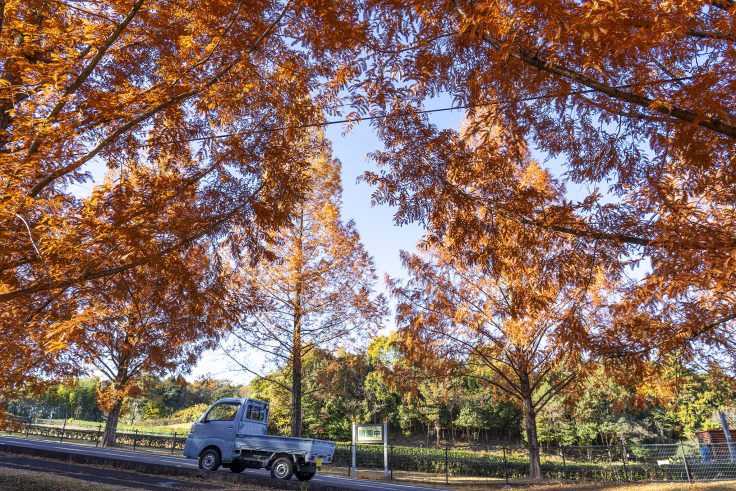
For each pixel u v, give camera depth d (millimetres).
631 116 4445
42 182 4320
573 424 44469
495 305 15133
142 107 4617
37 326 5168
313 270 17734
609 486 13141
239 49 4926
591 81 3709
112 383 19062
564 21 3064
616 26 3043
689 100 3469
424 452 32688
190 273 5656
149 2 4699
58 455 11953
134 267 5344
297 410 17797
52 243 4156
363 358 19219
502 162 5395
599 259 5422
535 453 15836
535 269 6098
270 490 9289
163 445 24828
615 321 6145
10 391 7969
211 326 6621
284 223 6195
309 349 18656
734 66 3307
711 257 4008
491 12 3383
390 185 5785
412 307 15711
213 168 5559
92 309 4988
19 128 3977
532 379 17938
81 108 4371
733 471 14547
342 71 5242
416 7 3863
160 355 8258
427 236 6328
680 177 5180
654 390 10500
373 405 53500
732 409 34156
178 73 4727
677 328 5598
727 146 4289
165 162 5902
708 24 3656
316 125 5902
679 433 44500
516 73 4062
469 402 54531
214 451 12477
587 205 5039
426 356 15414
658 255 4730
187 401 70500
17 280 4891
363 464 21797
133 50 5230
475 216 5789
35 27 4547
